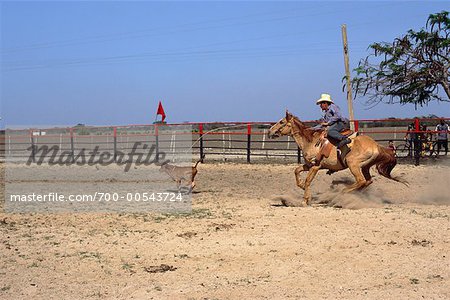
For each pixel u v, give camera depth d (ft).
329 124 38.50
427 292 19.67
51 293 20.25
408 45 69.82
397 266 22.80
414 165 62.95
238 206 39.11
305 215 34.14
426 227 29.76
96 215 36.09
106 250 26.22
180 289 20.48
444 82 70.64
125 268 23.24
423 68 70.28
